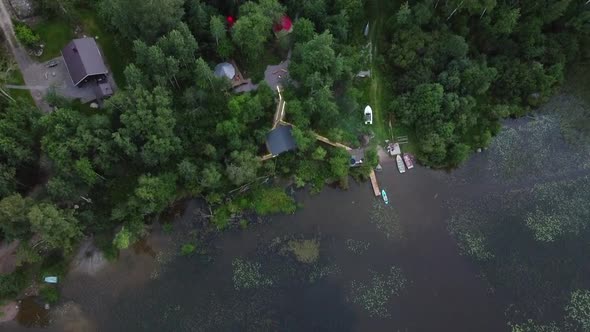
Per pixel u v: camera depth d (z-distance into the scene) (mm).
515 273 69750
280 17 75625
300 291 67375
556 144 79375
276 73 78562
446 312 67062
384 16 83750
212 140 71312
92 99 74562
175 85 73875
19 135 64000
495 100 80375
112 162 67875
